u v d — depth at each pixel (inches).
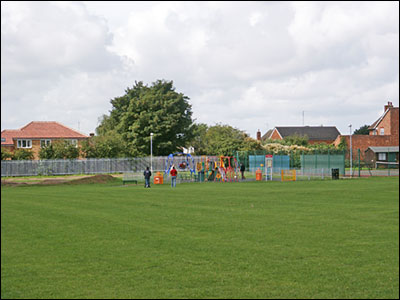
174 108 3412.9
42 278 473.7
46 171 2694.4
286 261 526.6
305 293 420.2
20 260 540.7
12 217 861.8
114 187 1736.0
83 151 2950.3
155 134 3238.2
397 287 434.0
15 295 425.1
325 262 518.9
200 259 537.0
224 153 3238.2
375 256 544.7
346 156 3469.5
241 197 1224.8
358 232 686.5
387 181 1871.3
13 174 2600.9
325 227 728.3
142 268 503.2
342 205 1012.5
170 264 516.7
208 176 2108.8
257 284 446.0
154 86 3570.4
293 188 1534.2
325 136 5118.1
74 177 2518.5
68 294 426.3
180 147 3575.3
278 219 813.2
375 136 3804.1
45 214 901.8
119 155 3034.0
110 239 649.0
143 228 731.4
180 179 2149.4
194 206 1019.9
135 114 3309.5
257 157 2746.1
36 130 3376.0
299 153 3225.9
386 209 941.2
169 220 810.8
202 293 422.9
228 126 3865.7
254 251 571.8
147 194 1358.3
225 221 794.8
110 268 504.7
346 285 440.1
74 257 551.5
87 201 1151.0
